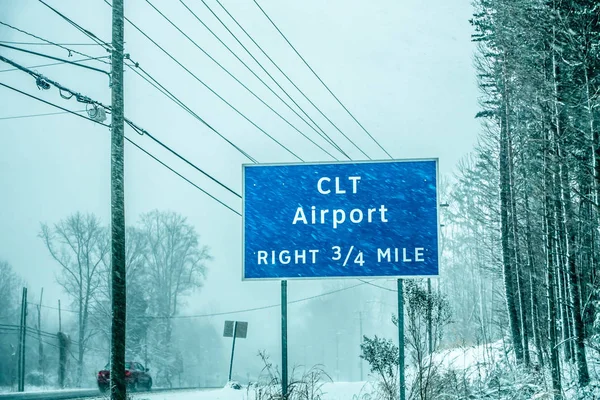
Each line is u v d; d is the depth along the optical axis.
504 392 20.31
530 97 23.27
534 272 27.62
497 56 29.30
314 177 16.48
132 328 60.56
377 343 19.88
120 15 18.17
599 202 19.75
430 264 15.90
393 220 16.14
